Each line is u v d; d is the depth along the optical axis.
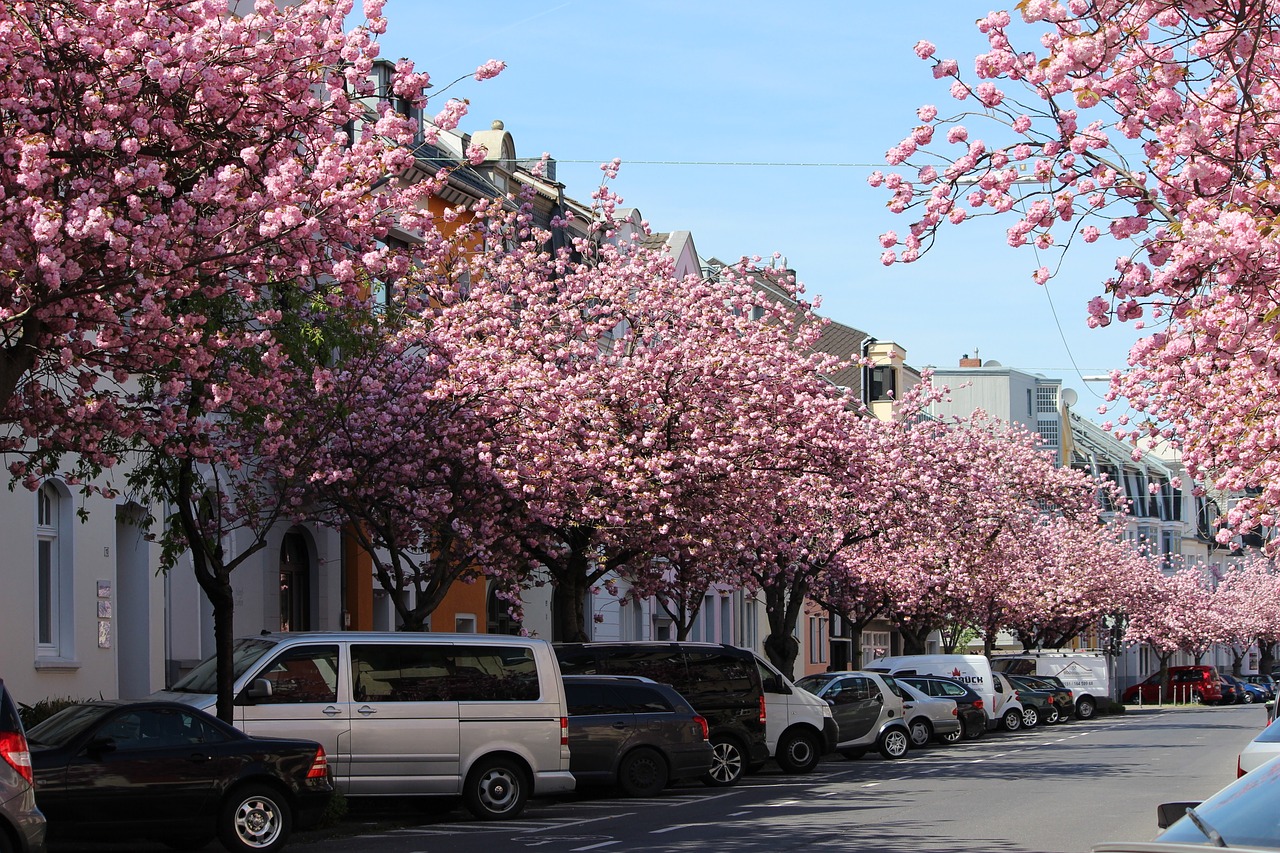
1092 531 66.00
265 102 13.73
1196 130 11.03
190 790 15.06
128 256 12.73
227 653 17.50
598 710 22.39
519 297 26.53
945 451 44.66
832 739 28.28
